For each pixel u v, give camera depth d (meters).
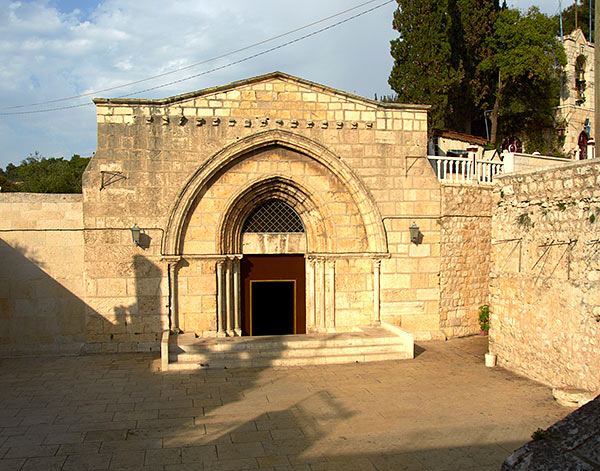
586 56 35.59
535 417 9.95
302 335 15.89
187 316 16.00
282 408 10.64
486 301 18.39
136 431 9.41
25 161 48.16
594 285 10.44
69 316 15.56
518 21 30.50
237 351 14.36
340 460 8.20
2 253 15.27
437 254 17.22
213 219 16.19
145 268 15.62
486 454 8.38
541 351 12.16
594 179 10.56
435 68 27.44
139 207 15.57
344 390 11.84
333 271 16.91
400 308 17.00
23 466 7.94
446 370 13.49
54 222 15.49
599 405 4.02
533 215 12.45
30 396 11.43
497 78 31.47
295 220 17.73
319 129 16.58
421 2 27.75
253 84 16.19
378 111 16.88
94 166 15.39
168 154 15.71
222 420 9.96
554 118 34.03
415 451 8.52
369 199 16.75
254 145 16.14
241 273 17.47
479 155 24.19
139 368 13.74
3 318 15.27
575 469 3.47
